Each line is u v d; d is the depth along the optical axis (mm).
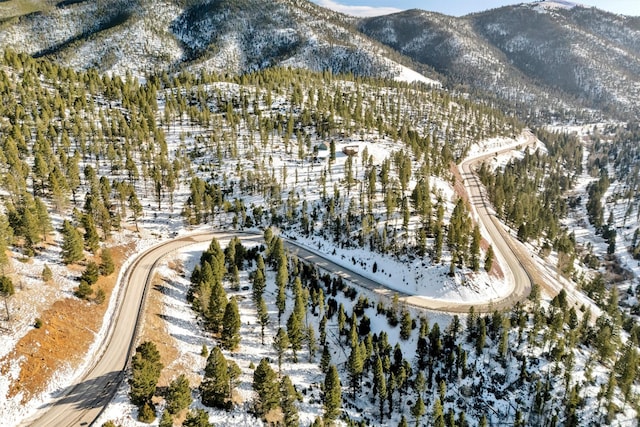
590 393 93438
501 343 97625
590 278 162750
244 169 180250
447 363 94562
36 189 129125
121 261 110125
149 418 63281
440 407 80188
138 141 183500
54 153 163125
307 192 166125
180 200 157750
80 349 74062
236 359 86375
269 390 71500
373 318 107688
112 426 57031
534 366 97688
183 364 78125
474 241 125125
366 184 169125
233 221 145000
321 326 98500
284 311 105625
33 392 63438
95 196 126000
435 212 148250
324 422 77250
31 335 70125
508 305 117188
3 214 99750
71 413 62031
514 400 90812
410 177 173000
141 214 131750
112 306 89688
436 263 126062
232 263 113375
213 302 88438
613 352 100312
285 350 88500
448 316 109938
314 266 125188
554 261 159875
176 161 172250
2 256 77125
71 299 83438
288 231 144375
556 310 114125
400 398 89375
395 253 129375
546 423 86188
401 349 100938
